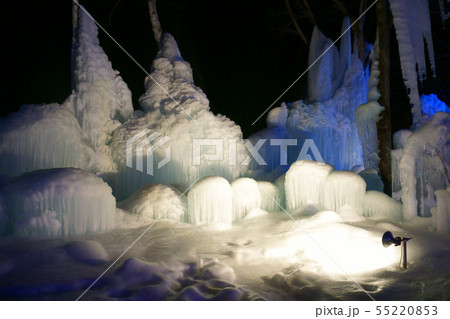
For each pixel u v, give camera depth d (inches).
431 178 271.0
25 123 263.7
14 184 219.6
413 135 266.2
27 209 215.0
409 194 265.9
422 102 457.7
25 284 146.8
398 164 292.8
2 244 199.3
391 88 574.2
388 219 273.3
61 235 221.3
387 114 317.7
